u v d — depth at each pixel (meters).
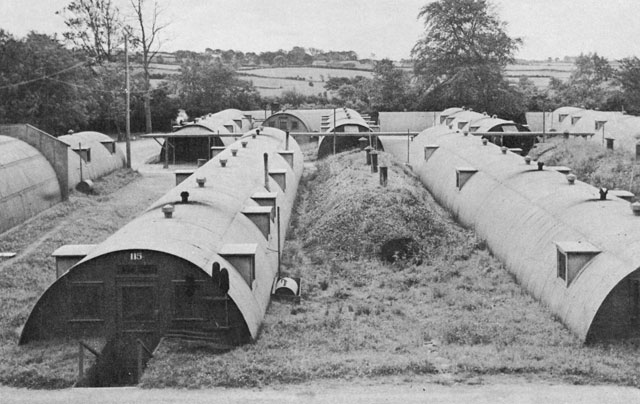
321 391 20.72
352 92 125.25
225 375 21.62
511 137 67.69
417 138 62.88
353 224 36.50
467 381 21.23
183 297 24.27
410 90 111.25
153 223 27.09
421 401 20.02
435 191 46.97
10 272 32.34
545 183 35.00
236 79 113.75
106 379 23.62
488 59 99.88
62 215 44.00
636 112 100.81
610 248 25.72
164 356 23.20
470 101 97.81
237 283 25.20
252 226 31.09
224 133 67.44
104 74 92.06
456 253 34.47
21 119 72.12
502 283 30.78
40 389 21.33
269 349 23.78
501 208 35.41
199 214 28.81
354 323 26.33
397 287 30.73
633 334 24.08
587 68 113.62
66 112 74.75
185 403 20.14
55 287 24.52
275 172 41.56
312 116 84.75
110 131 96.56
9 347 24.14
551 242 29.05
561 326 25.61
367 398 20.25
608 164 54.66
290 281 29.41
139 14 100.12
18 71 72.00
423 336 24.98
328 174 51.44
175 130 70.56
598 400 19.91
